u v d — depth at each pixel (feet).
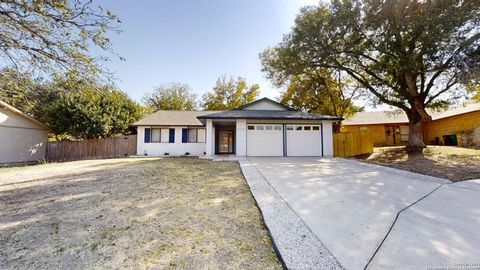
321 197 16.17
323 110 65.98
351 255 8.56
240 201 15.40
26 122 49.83
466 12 28.78
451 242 9.61
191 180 21.67
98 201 15.21
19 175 25.11
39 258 8.52
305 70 49.39
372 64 43.91
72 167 31.91
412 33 34.40
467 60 29.45
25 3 13.33
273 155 43.91
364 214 12.85
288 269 7.69
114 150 55.72
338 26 38.55
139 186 19.25
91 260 8.37
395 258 8.38
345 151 49.44
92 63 16.56
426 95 42.42
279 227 11.05
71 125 54.95
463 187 19.47
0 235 10.37
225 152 58.29
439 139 60.90
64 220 12.07
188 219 12.26
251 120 43.98
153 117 60.03
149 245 9.48
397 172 26.00
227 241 9.89
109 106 58.85
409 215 12.75
